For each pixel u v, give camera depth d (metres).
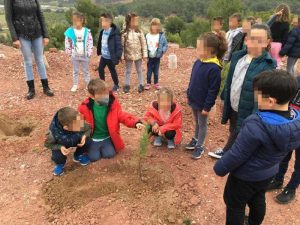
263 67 3.79
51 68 8.52
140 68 7.11
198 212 4.01
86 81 7.24
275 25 7.20
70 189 4.29
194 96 4.63
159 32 7.04
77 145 4.55
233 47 6.36
